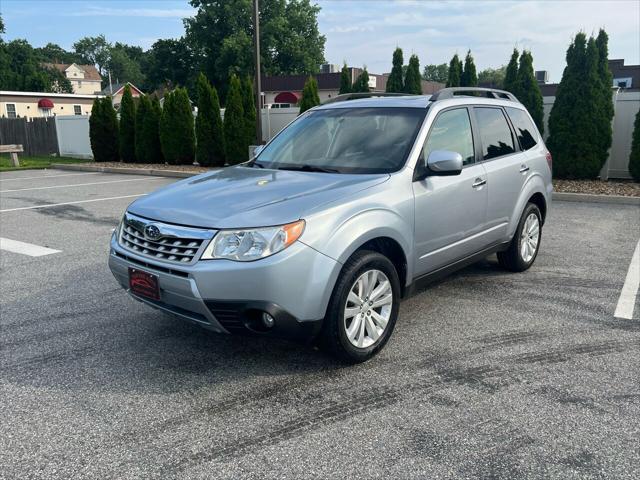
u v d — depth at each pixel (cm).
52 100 4709
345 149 444
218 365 380
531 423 304
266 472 265
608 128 1201
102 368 377
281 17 5541
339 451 280
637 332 432
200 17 5697
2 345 416
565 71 1213
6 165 2002
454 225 451
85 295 530
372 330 379
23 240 766
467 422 305
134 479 261
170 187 421
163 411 321
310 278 331
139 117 1897
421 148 424
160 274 342
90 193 1243
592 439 289
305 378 359
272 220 328
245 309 324
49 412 322
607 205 997
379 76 5091
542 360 382
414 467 267
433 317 466
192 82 5891
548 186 612
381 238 384
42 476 264
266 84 5206
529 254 596
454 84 1639
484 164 495
